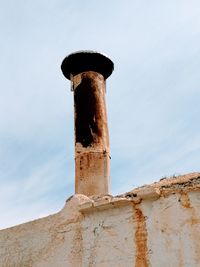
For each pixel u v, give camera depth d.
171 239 4.74
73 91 10.23
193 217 4.68
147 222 5.01
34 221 6.36
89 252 5.40
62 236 5.82
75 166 9.31
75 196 5.94
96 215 5.54
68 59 10.38
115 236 5.23
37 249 6.10
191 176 5.19
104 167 9.20
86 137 9.41
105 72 10.62
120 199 5.26
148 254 4.85
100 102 9.95
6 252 6.55
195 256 4.50
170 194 4.95
